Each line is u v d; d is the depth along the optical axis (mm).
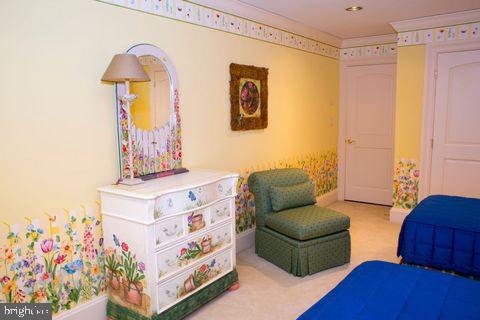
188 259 2398
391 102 5027
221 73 3279
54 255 2156
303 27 4309
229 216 2781
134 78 2225
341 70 5332
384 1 3387
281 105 4152
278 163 4180
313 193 3566
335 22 4156
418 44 4195
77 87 2195
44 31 2014
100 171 2359
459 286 1657
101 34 2295
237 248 3633
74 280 2268
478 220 2566
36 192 2049
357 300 1550
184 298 2379
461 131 4133
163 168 2752
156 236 2156
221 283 2684
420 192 4375
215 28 3174
